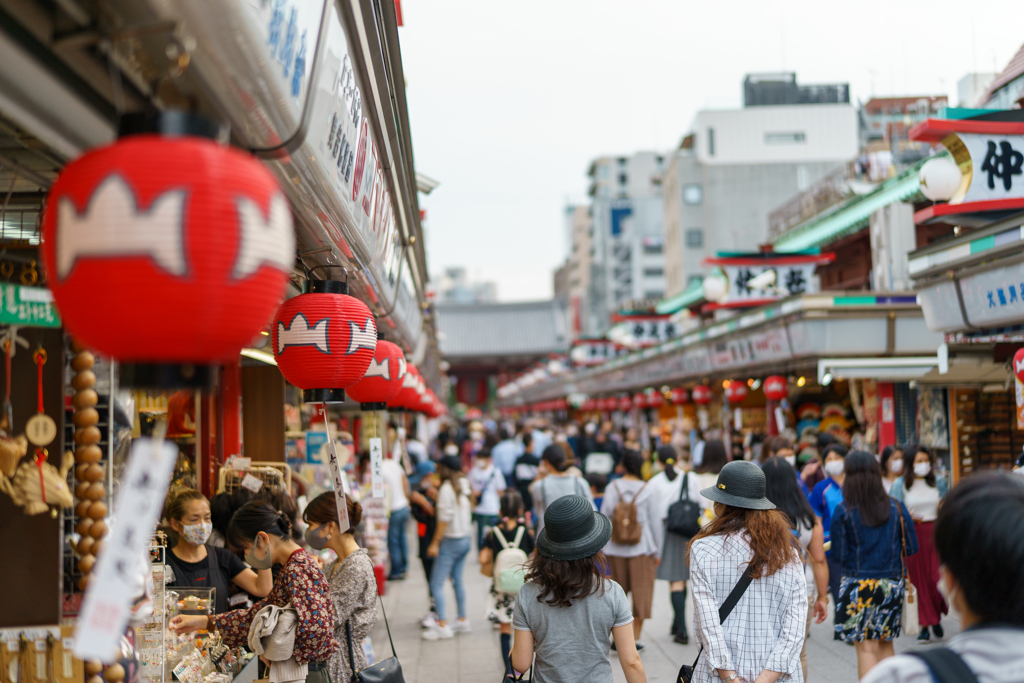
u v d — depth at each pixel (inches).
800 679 140.5
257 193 63.1
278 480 252.1
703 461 313.9
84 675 106.0
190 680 163.5
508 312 2888.8
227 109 82.4
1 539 106.6
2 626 105.9
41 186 104.0
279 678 151.3
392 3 169.5
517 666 143.3
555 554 139.5
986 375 357.7
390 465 451.5
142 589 108.3
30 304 100.0
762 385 702.5
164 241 58.3
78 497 108.3
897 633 214.5
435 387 1170.0
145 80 72.1
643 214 2370.8
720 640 138.8
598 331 2477.9
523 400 2201.0
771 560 139.9
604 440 648.4
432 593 329.1
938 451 422.3
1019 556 68.6
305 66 99.8
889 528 213.6
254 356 238.8
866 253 689.6
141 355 62.7
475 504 478.9
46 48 68.3
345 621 173.2
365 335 137.9
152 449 64.4
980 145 254.7
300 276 172.6
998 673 67.4
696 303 930.1
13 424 106.6
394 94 200.2
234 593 202.8
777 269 581.9
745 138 1489.9
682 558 297.6
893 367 440.1
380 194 195.0
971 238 269.6
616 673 266.4
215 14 69.1
